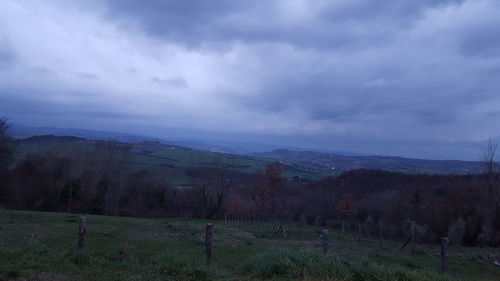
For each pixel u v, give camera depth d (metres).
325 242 16.25
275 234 35.12
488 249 39.66
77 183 56.53
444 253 15.98
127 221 33.00
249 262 11.45
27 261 10.12
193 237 24.92
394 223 50.34
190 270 10.20
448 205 51.22
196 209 62.75
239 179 68.19
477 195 52.12
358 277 10.40
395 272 10.81
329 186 69.31
